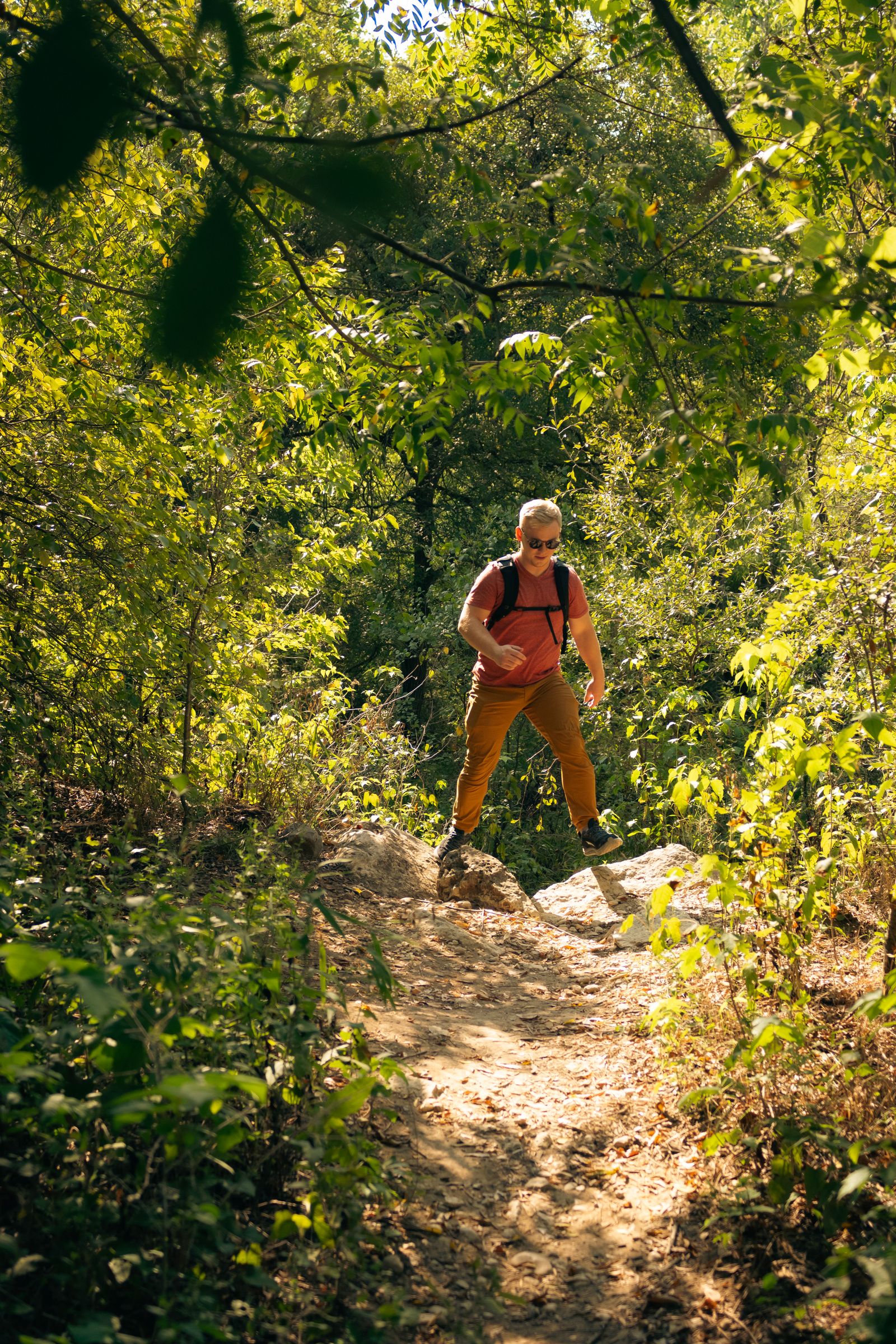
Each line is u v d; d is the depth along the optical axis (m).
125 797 5.39
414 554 17.64
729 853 3.91
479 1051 3.87
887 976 2.71
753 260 2.63
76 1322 1.93
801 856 3.90
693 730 8.40
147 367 5.22
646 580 11.17
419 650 16.48
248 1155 2.60
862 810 5.09
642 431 11.07
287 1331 2.08
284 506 7.75
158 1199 2.24
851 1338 2.21
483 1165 3.05
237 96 2.61
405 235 2.51
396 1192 2.81
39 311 5.06
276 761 6.86
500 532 15.27
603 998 4.52
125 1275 2.02
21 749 5.05
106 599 5.26
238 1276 2.27
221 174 1.72
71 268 5.13
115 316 5.07
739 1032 3.45
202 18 1.84
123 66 1.72
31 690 5.10
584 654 5.90
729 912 4.40
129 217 4.87
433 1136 3.18
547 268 2.61
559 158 8.25
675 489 2.88
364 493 16.83
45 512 4.84
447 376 3.07
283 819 6.03
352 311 4.47
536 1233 2.76
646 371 3.01
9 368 4.93
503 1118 3.32
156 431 5.03
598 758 11.57
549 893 6.19
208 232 1.47
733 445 2.70
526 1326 2.39
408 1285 2.46
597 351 3.04
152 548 4.89
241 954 2.60
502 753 13.48
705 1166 2.98
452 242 11.35
